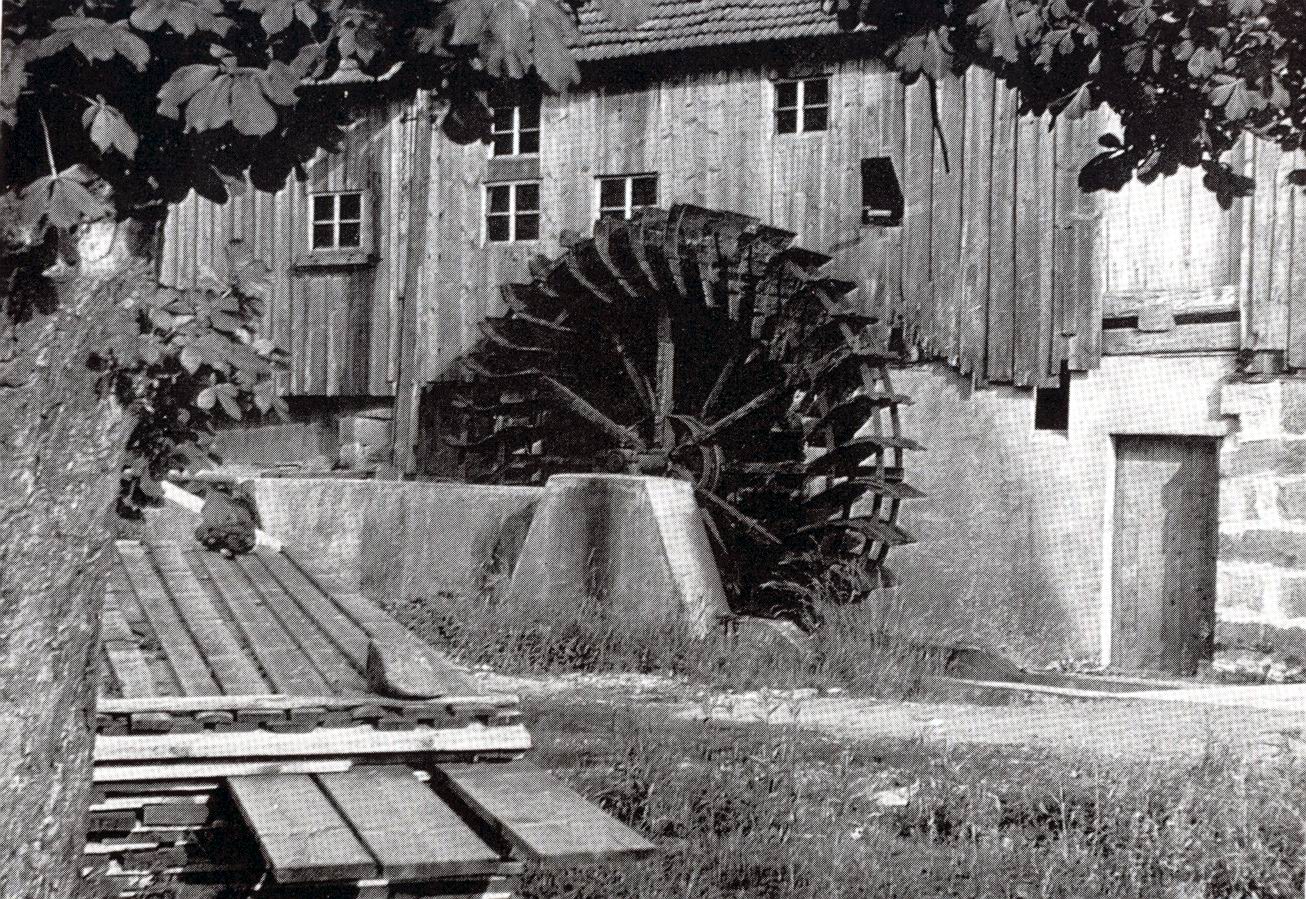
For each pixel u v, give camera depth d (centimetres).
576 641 1080
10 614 317
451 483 1337
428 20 320
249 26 318
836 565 1271
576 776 646
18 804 319
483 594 1231
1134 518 1347
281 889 406
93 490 325
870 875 535
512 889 398
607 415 1505
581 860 354
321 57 316
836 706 913
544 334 1459
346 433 1616
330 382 1636
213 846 419
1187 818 580
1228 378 1288
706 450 1405
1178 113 494
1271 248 1267
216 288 543
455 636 1090
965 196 1401
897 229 1427
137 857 415
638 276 1402
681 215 1317
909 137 1423
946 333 1405
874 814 607
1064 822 566
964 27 451
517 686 948
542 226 1566
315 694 458
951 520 1400
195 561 698
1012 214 1383
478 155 1591
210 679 484
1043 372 1366
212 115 297
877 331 1432
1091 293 1348
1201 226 1302
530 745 444
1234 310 1284
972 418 1395
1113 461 1349
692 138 1510
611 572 1205
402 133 1616
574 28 299
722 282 1369
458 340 1588
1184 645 1321
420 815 388
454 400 1520
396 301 1612
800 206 1466
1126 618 1346
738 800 615
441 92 330
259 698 436
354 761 432
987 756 718
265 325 1664
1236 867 535
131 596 613
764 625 1098
